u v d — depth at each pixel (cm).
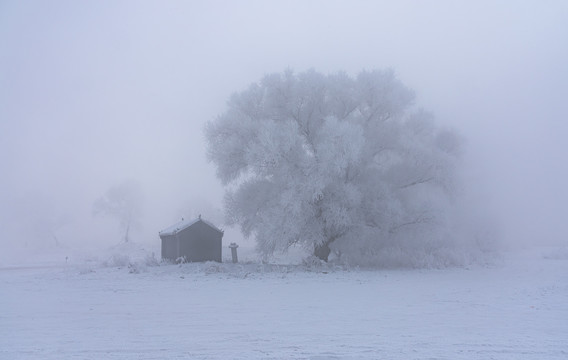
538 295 1609
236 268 2802
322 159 2788
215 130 3127
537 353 801
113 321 1154
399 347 849
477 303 1437
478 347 846
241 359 770
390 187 3166
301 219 2834
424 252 3128
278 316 1219
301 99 3159
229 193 3316
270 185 3141
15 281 2275
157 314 1262
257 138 2961
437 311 1288
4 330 1040
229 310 1329
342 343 887
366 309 1334
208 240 3269
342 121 3066
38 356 796
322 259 3114
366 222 3131
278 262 3438
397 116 3316
